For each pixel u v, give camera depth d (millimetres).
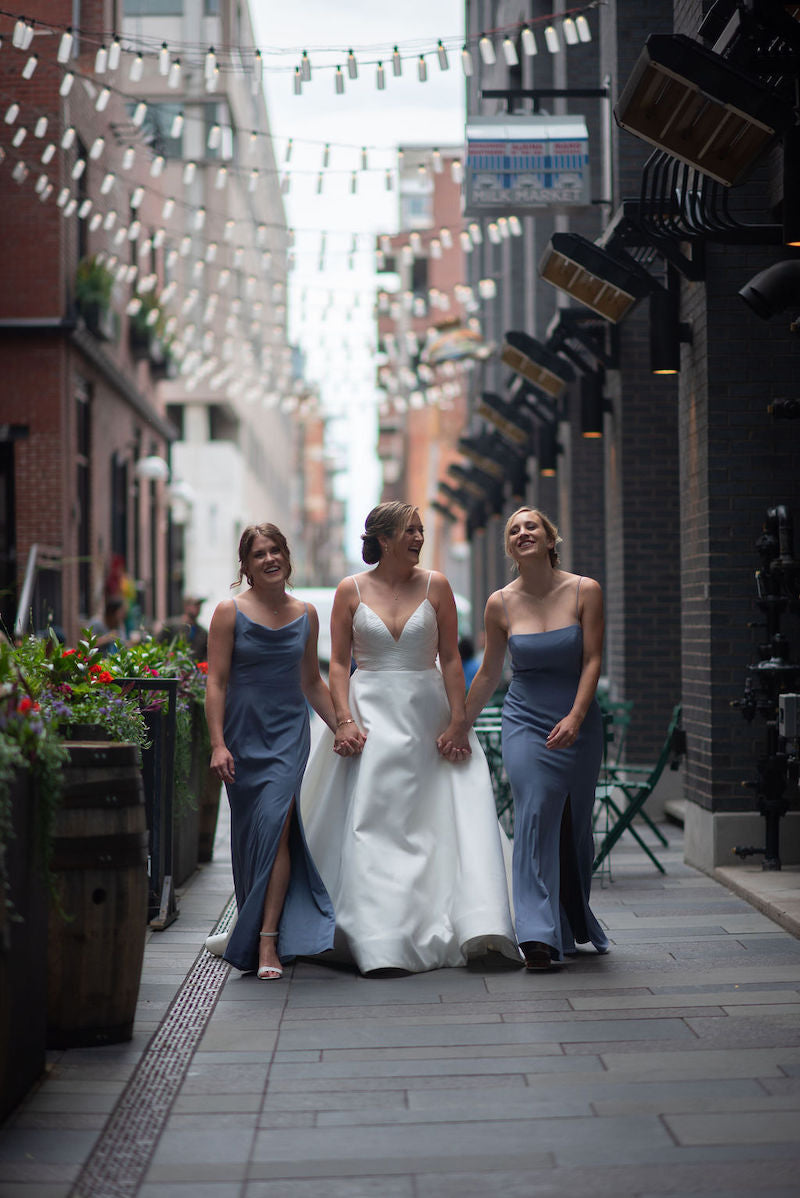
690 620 9211
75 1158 3910
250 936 6078
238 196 39000
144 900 5105
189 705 8484
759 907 7430
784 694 7516
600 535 14766
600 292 9141
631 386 12008
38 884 4527
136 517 26562
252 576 6367
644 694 11930
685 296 9359
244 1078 4605
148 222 25766
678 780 11719
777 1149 3879
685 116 6371
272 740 6281
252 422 52406
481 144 11844
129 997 5043
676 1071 4578
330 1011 5445
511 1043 4945
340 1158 3885
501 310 22031
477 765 6531
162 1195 3645
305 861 6234
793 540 8172
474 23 22297
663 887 8266
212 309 17969
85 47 17547
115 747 5000
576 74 13977
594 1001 5508
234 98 38344
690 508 9195
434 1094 4402
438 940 6160
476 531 25688
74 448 20078
